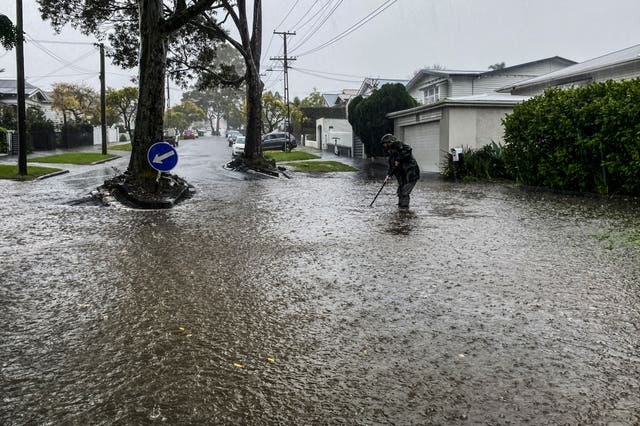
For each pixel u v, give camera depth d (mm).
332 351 4094
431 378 3637
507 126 18156
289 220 10523
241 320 4781
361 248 7840
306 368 3797
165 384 3545
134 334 4441
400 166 12172
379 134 30812
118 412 3191
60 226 9812
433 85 36906
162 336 4395
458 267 6672
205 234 9000
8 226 9789
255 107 25484
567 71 24938
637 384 3537
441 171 23078
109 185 14094
